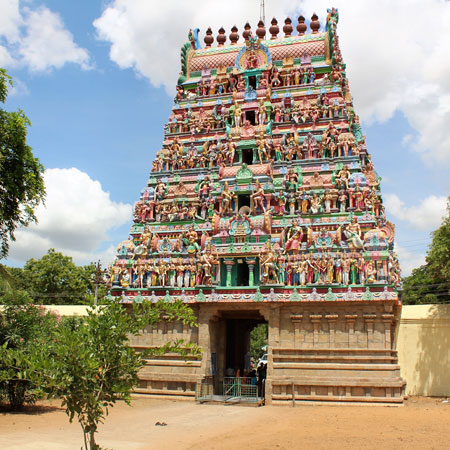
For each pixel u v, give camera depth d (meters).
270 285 35.78
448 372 38.59
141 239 42.47
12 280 31.44
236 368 43.59
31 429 23.80
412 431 23.02
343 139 44.50
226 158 46.03
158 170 49.16
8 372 15.34
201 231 42.91
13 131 31.17
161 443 20.62
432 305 40.44
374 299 33.78
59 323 38.69
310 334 35.06
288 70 50.59
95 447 14.89
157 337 37.91
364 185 41.72
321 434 22.50
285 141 46.25
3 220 31.89
